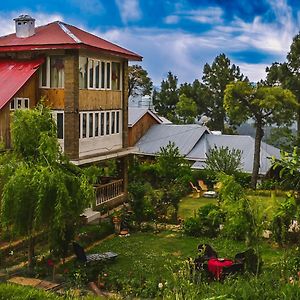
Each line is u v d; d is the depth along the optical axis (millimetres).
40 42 24453
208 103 74312
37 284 15539
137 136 43188
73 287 15031
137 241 21500
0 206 16859
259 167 36531
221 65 74000
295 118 38562
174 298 10289
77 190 16828
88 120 25406
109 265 17766
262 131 36969
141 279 15594
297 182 13086
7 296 9547
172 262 18062
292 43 53125
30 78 24078
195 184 34875
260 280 10930
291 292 9281
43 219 15953
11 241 18641
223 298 8875
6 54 25656
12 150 17547
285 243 14289
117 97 28156
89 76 25453
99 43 26734
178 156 31344
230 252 19281
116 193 27953
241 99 37094
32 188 15820
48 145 16656
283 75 52844
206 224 22328
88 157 24797
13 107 23422
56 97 24438
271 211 14672
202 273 14977
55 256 17516
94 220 24344
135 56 29016
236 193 15758
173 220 24641
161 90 76250
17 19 26188
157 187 32531
